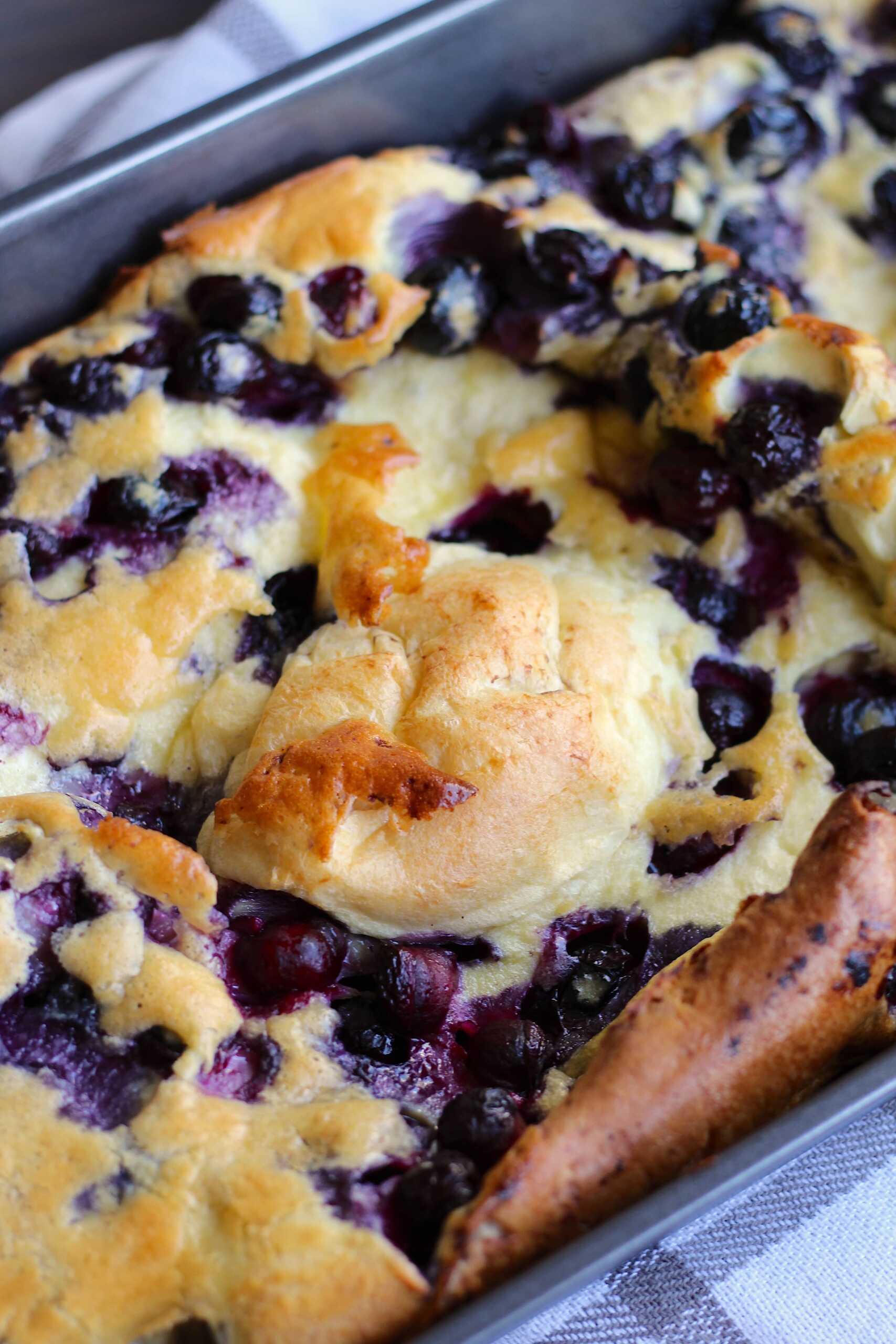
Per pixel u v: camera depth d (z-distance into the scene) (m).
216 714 0.44
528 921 0.42
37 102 0.55
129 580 0.44
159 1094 0.39
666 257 0.47
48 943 0.40
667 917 0.43
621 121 0.49
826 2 0.50
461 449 0.47
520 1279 0.37
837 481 0.44
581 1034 0.42
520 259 0.46
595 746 0.42
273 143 0.47
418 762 0.41
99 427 0.45
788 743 0.44
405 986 0.41
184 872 0.40
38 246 0.46
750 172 0.48
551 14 0.49
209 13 0.55
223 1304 0.38
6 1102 0.39
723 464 0.45
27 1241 0.38
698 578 0.45
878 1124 0.42
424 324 0.46
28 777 0.43
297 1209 0.38
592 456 0.47
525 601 0.43
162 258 0.46
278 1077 0.40
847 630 0.45
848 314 0.48
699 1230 0.41
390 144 0.49
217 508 0.45
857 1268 0.41
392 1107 0.40
